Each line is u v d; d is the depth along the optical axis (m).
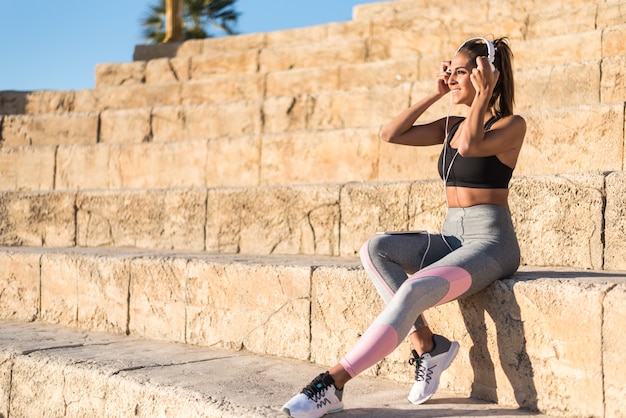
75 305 5.22
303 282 4.09
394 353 3.68
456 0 9.82
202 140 6.95
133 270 4.89
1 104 9.66
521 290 3.15
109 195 6.23
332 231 5.18
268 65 9.66
